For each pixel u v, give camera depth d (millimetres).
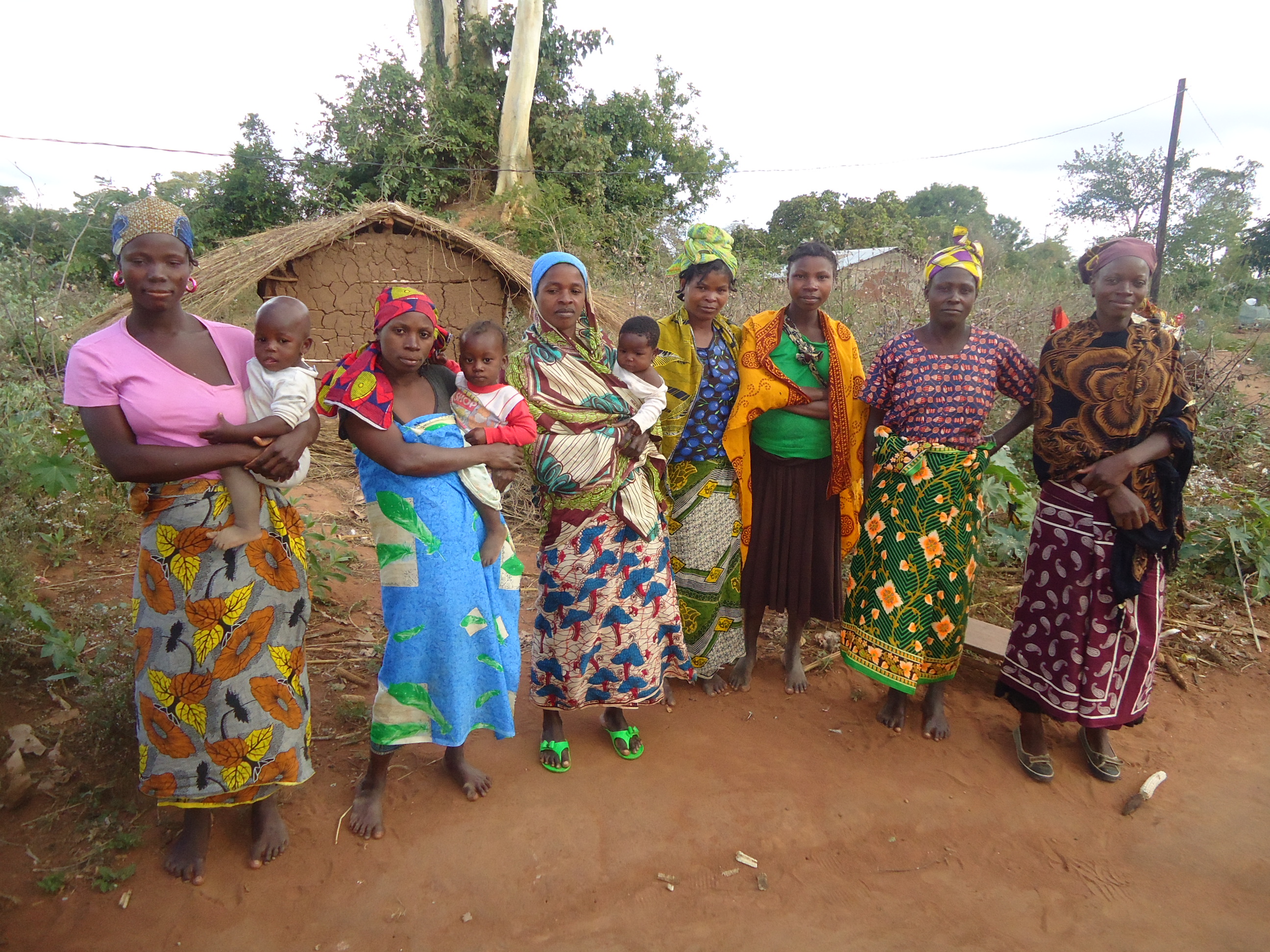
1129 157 23219
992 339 3193
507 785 2908
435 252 8531
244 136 20312
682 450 3367
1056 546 3033
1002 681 3248
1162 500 2928
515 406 2604
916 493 3174
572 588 2875
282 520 2404
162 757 2285
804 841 2715
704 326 3371
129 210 2115
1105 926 2416
